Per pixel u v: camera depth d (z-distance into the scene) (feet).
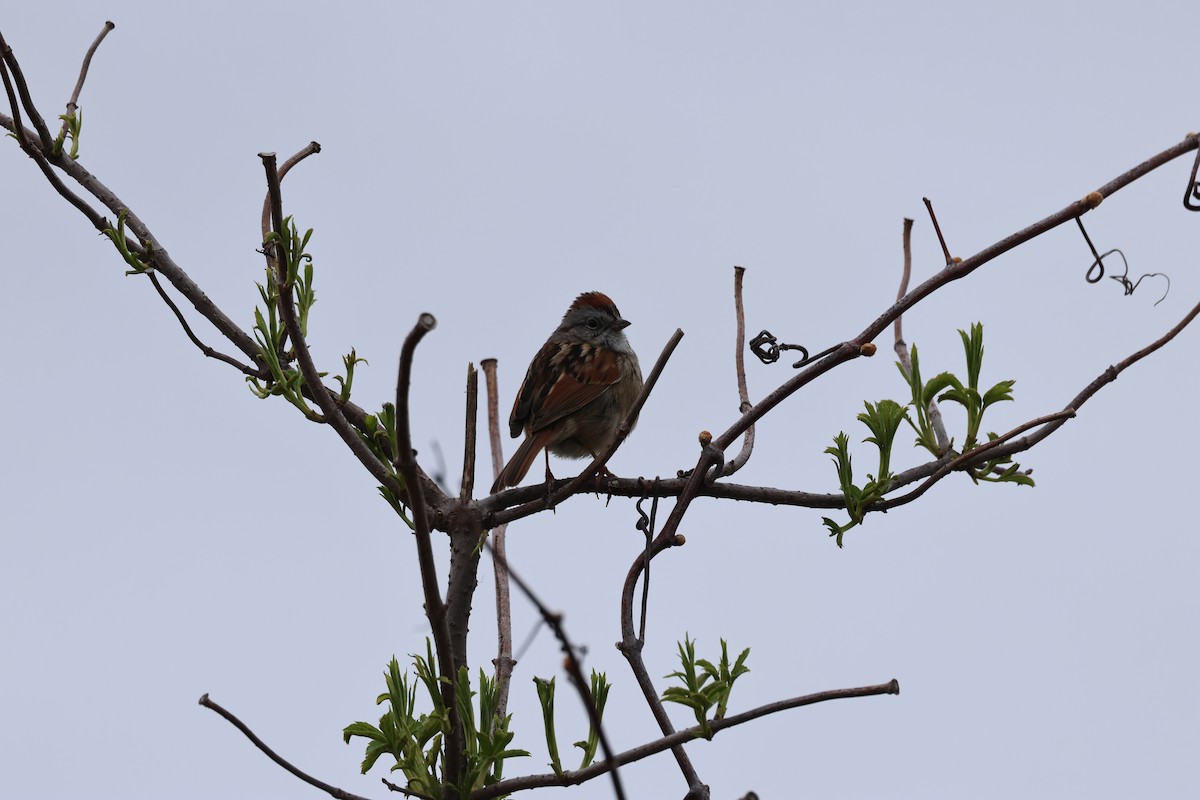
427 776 22.38
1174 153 24.89
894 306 24.38
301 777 21.65
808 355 26.61
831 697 20.63
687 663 20.95
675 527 22.76
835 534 26.07
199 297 27.94
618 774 15.61
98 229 27.07
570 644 15.30
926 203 24.86
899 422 25.95
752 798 17.85
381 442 27.25
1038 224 24.67
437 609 20.67
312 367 25.11
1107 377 26.11
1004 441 25.91
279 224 23.81
